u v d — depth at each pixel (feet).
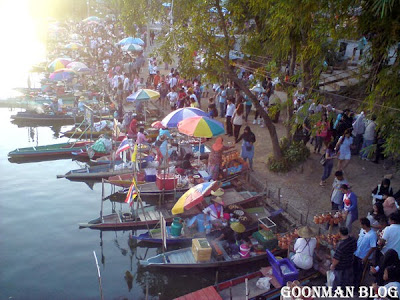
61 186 53.93
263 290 32.14
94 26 165.99
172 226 39.88
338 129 52.80
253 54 53.88
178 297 32.30
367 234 30.01
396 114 31.48
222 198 44.86
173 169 51.06
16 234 42.37
